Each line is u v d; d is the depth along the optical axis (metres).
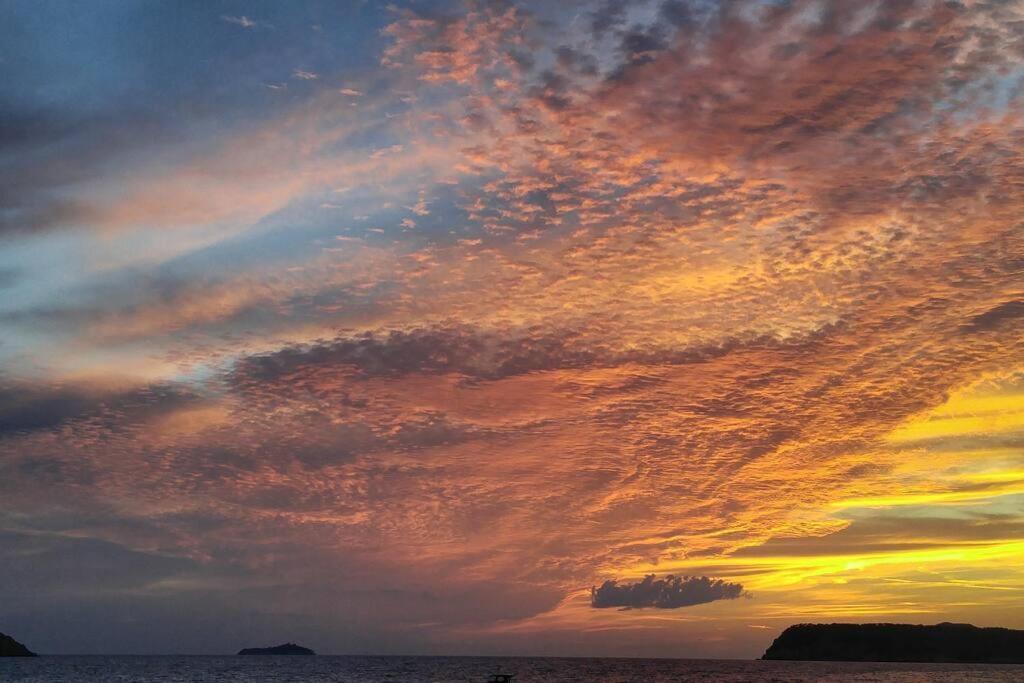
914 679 169.00
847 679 170.50
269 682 157.38
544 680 173.75
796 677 183.25
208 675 186.62
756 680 166.88
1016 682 153.88
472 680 168.50
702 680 169.38
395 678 176.00
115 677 176.25
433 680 167.38
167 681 160.62
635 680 171.62
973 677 180.12
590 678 183.00
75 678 171.88
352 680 166.12
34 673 194.00
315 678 174.00
